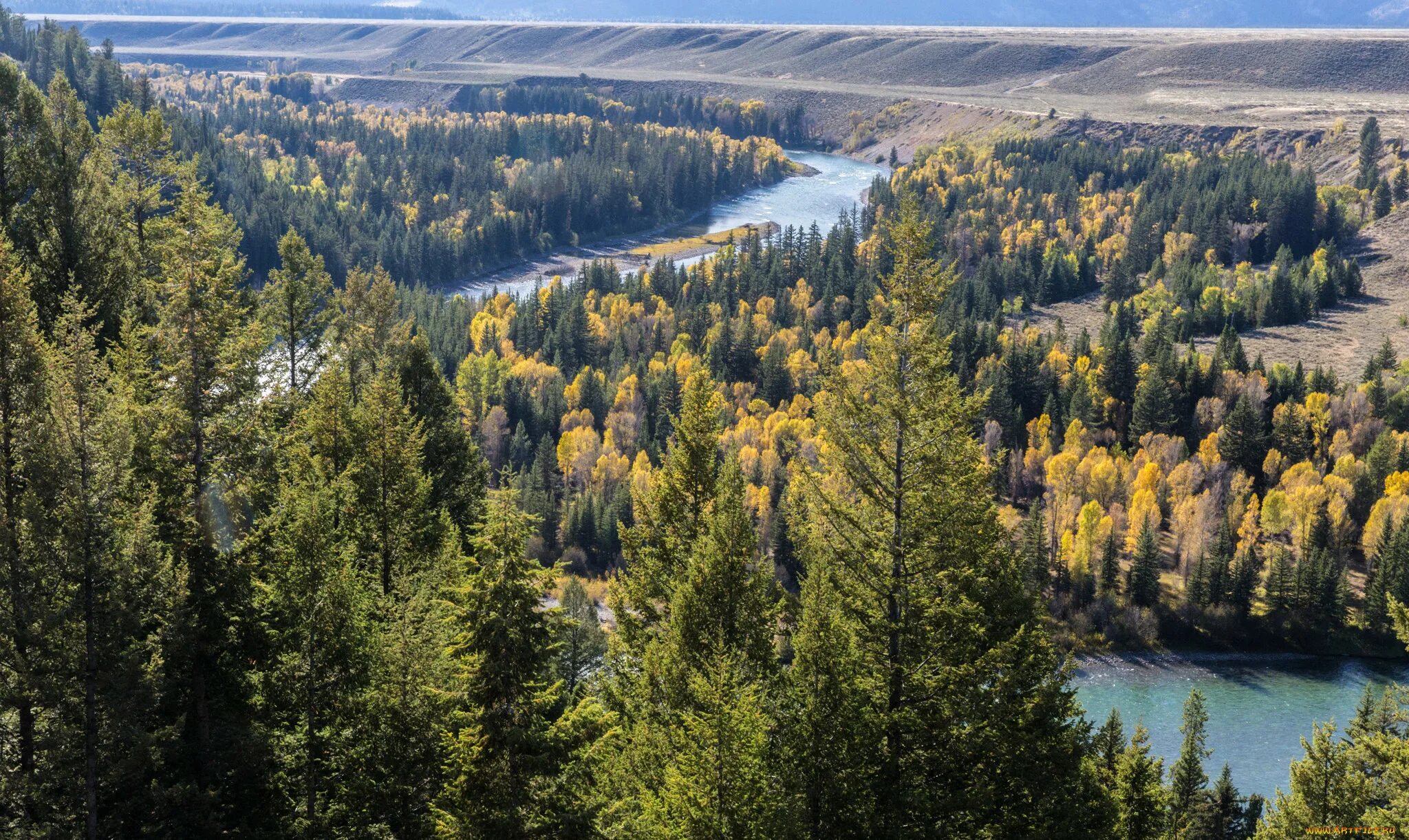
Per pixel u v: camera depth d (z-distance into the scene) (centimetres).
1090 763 3444
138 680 3022
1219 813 6481
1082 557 11750
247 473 3803
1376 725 4741
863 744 2853
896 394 3092
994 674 3172
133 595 3053
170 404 3597
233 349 3762
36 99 6431
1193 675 10912
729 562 3178
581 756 2616
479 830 2517
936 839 2905
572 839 2542
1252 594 11806
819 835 2812
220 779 3234
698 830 2597
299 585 3334
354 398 6128
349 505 4300
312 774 3256
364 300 6862
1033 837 2970
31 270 5272
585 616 7519
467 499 5522
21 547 2992
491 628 2561
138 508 3253
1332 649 11381
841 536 3162
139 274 5872
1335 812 4594
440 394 5834
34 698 2923
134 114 6325
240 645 3378
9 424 3041
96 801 2989
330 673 3331
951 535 3052
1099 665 11056
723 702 2692
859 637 3127
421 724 3066
